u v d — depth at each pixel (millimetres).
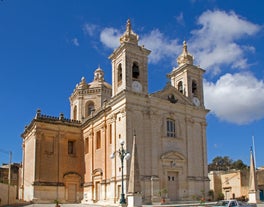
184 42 54562
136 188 32156
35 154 51188
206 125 51000
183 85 52000
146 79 46469
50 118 53719
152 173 43062
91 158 51719
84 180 53250
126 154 33031
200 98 52281
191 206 37031
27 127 56062
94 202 48469
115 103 45562
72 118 66250
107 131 47969
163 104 46688
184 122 48594
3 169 66375
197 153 48844
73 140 55594
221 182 62656
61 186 51750
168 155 45156
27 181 54531
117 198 42562
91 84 66750
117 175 43188
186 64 51781
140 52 46625
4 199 45531
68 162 53781
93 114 53188
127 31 46938
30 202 49000
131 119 43250
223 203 31156
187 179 46375
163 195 43000
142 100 44781
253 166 44688
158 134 45156
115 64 47562
